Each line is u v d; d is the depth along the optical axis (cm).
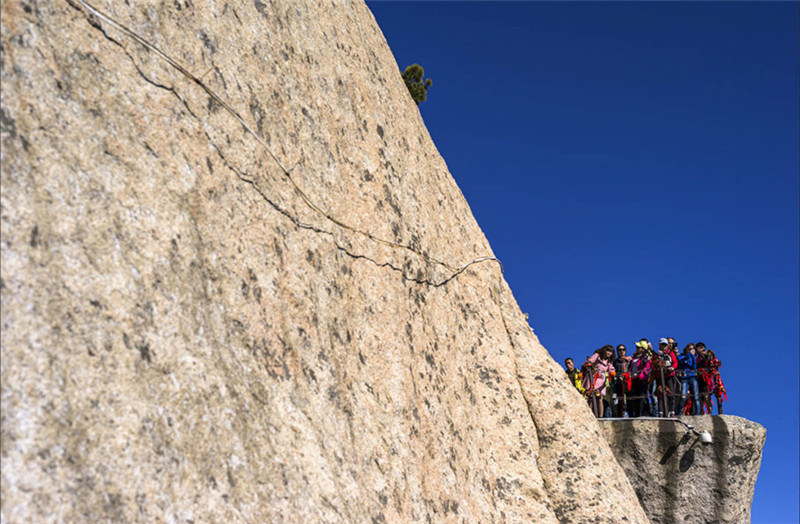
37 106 397
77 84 430
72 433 347
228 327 491
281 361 530
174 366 423
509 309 943
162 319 430
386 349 676
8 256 352
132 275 421
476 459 758
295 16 707
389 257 736
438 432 706
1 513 303
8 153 370
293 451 496
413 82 1709
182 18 541
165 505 379
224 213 522
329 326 607
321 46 739
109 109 450
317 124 686
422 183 869
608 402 1270
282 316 548
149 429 389
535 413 859
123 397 382
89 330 380
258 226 555
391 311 707
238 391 471
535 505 786
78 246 394
